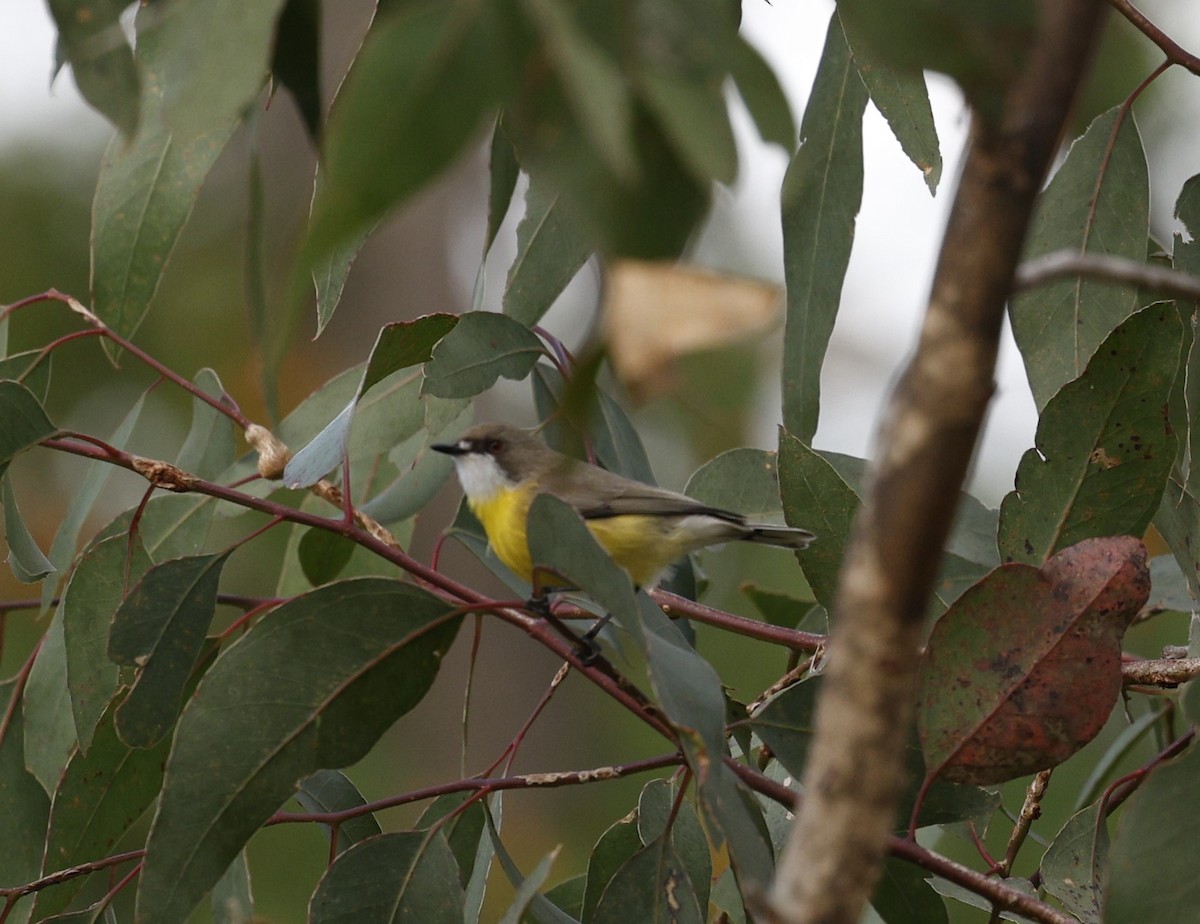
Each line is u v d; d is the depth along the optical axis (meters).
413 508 9.26
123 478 16.20
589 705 19.19
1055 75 3.17
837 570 7.06
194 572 6.63
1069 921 5.45
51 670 7.79
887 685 3.32
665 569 8.95
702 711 5.32
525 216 7.93
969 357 3.20
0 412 6.55
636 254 3.10
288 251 4.03
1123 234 7.69
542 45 3.19
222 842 6.00
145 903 5.84
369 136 3.29
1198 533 7.29
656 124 3.14
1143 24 7.20
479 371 7.18
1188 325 7.51
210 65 3.74
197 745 6.03
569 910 8.09
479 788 6.46
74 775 7.27
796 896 3.38
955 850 12.58
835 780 3.36
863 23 3.28
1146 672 6.79
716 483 9.28
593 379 3.69
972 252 3.21
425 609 6.34
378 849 6.34
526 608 6.09
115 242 7.58
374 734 6.28
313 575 8.86
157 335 16.53
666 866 6.23
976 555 8.05
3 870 7.83
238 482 8.19
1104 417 6.46
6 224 15.99
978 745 5.89
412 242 20.47
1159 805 5.38
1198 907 5.20
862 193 7.76
